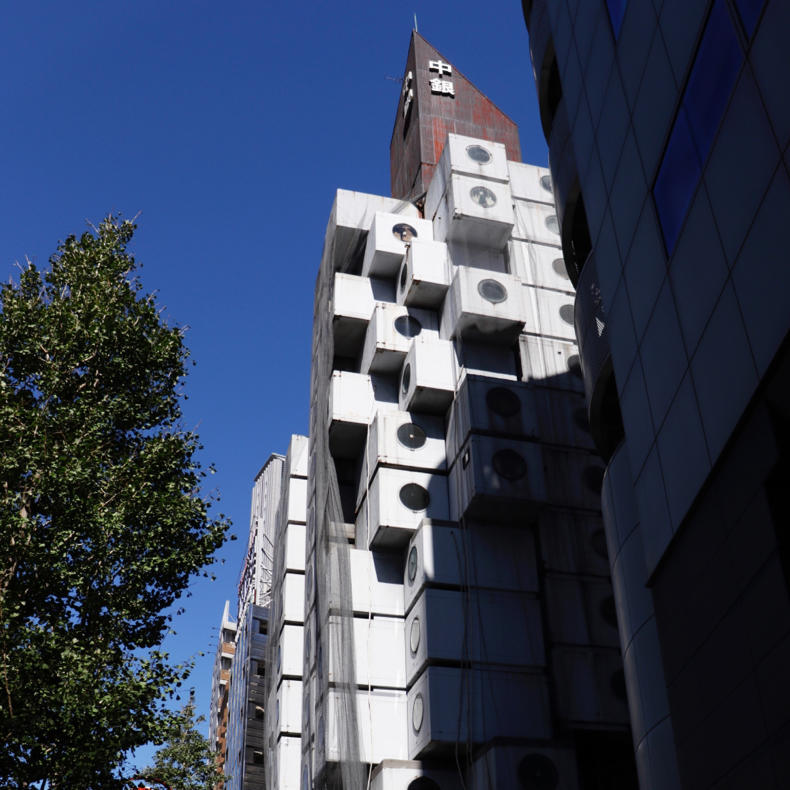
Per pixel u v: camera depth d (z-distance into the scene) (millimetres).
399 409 44469
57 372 23328
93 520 21438
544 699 34375
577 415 41688
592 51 21969
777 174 13016
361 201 52844
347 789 34500
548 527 38094
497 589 36688
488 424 39219
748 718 13688
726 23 14828
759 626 13453
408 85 65500
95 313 24500
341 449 46781
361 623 38594
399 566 40688
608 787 33406
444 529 38094
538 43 29406
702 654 15430
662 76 17531
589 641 35469
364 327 48469
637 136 18797
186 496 23469
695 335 15781
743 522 14047
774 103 13180
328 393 46094
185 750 42875
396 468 41781
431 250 46875
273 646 53875
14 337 23828
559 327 45375
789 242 12625
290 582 52594
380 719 36219
